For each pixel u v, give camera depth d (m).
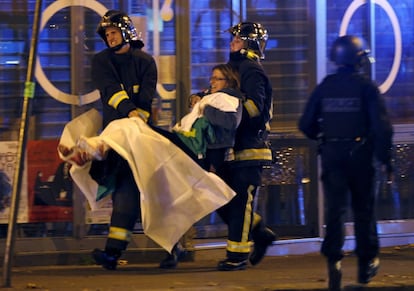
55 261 27.25
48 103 27.20
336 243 21.94
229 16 28.47
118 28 24.83
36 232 27.20
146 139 23.70
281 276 24.73
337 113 22.00
